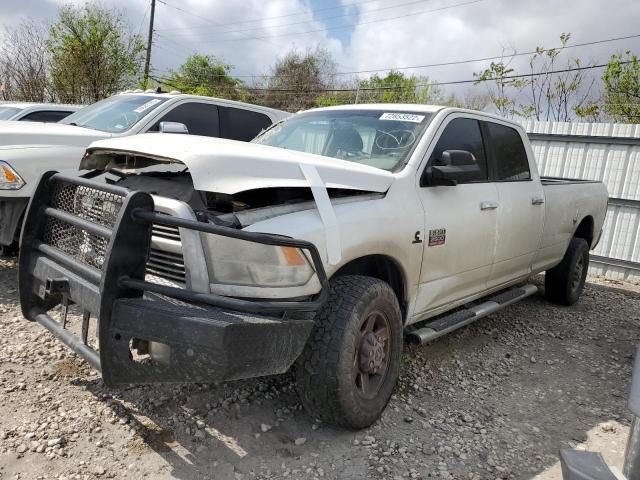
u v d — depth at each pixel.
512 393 4.01
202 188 2.71
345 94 38.19
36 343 4.04
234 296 2.69
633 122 18.77
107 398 3.35
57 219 3.14
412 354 4.55
